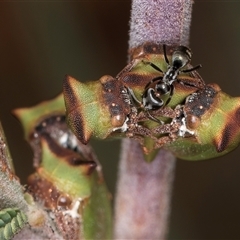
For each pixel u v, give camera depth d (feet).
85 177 0.45
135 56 0.42
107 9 0.56
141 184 0.48
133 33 0.43
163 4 0.43
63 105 0.46
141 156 0.48
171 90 0.41
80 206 0.45
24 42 0.56
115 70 0.57
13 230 0.42
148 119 0.41
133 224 0.49
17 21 0.56
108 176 0.56
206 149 0.42
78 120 0.41
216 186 0.58
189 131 0.41
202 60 0.56
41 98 0.57
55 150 0.45
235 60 0.56
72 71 0.56
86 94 0.41
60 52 0.56
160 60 0.42
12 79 0.57
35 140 0.46
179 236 0.57
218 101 0.41
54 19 0.56
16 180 0.43
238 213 0.58
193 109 0.41
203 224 0.58
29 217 0.43
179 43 0.43
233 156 0.58
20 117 0.46
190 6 0.43
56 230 0.45
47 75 0.56
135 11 0.43
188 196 0.58
